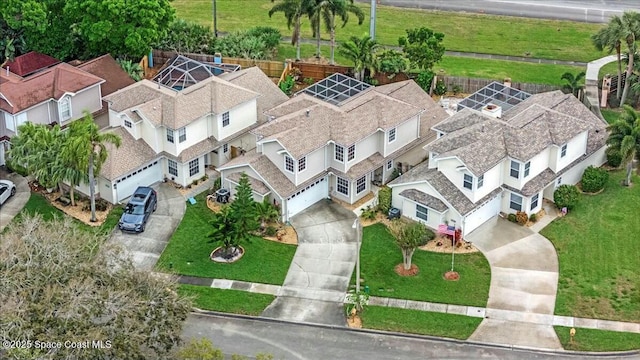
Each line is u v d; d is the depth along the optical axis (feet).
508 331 167.32
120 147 208.03
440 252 190.29
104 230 196.75
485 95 233.35
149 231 197.36
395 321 169.99
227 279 182.09
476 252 190.29
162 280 150.41
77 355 131.13
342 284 180.55
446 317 171.01
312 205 208.13
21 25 253.03
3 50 261.24
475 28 317.63
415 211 199.00
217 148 218.59
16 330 128.77
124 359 135.85
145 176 212.84
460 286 179.52
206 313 172.76
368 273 183.83
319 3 261.65
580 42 305.53
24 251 140.67
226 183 208.54
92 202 197.57
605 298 175.52
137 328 138.72
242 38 284.61
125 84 244.83
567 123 209.26
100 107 237.04
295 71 269.23
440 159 195.93
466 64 284.61
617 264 186.09
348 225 200.44
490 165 193.36
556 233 197.16
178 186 215.10
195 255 189.37
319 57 282.15
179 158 211.00
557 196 203.82
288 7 267.18
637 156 209.46
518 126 204.33
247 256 188.96
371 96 217.56
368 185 212.23
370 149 211.61
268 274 183.62
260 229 197.57
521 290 178.19
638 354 161.38
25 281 136.46
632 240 194.70
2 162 223.92
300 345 164.35
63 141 201.05
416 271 184.14
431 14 331.36
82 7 249.14
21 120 219.61
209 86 220.02
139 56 263.29
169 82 235.81
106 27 249.14
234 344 164.55
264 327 169.17
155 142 211.41
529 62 288.10
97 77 234.58
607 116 254.27
